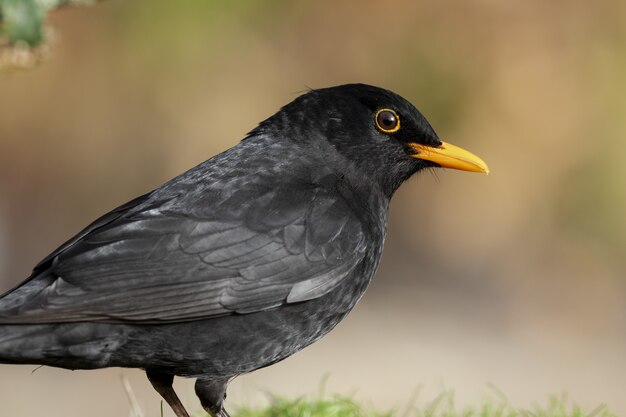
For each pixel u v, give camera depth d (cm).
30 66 793
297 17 1728
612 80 1741
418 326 1884
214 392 861
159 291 800
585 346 1836
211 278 812
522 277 1909
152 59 1711
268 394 1040
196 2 1672
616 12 1741
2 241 1880
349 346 1811
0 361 786
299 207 852
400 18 1736
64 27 1723
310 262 839
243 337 827
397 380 1691
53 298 778
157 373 876
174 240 815
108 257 801
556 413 1010
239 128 1731
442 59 1734
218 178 859
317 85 1738
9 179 1856
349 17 1738
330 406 1002
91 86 1758
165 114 1752
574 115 1756
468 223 1930
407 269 1986
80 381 1666
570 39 1747
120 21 1709
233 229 827
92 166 1828
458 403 1611
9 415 1594
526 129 1756
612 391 1688
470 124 1742
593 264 1873
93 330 784
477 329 1877
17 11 751
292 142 899
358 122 909
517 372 1742
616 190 1795
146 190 1795
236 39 1708
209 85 1725
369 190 908
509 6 1736
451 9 1733
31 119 1803
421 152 928
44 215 1869
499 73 1736
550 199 1836
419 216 1972
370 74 1742
